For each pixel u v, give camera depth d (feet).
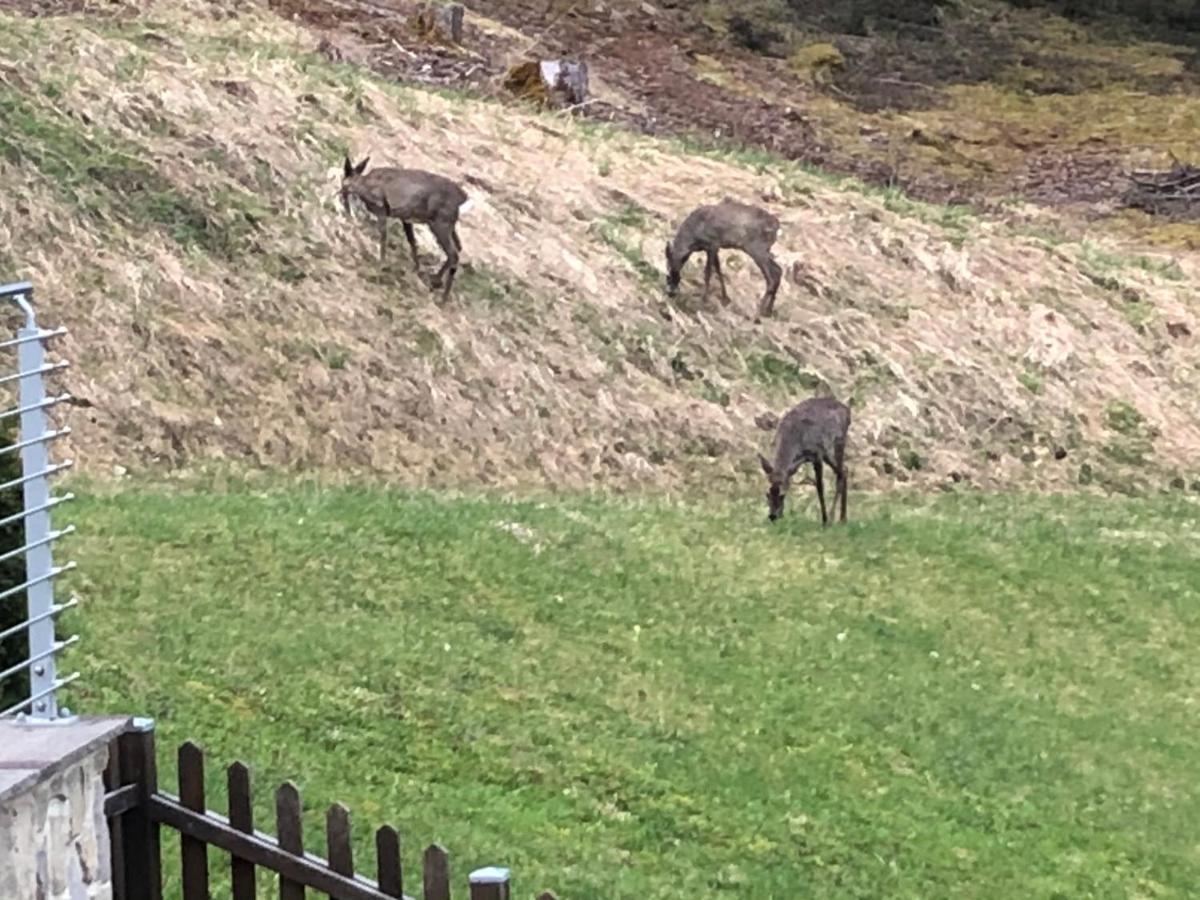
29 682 23.65
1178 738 43.37
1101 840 35.96
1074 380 79.82
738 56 133.69
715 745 37.52
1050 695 45.09
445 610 43.65
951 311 82.48
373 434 62.13
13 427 29.25
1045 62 148.46
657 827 32.73
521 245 76.02
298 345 64.54
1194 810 38.50
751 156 97.76
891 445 71.20
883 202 93.71
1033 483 71.87
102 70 77.05
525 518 53.36
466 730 35.83
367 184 68.69
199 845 21.62
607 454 65.41
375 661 38.81
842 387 73.77
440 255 73.26
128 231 67.21
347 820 20.75
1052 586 54.85
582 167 85.97
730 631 45.93
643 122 106.73
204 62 81.76
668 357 72.08
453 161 81.35
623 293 75.20
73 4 87.56
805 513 61.46
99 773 19.85
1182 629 52.49
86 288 63.16
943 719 41.65
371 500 52.90
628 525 54.90
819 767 37.27
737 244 75.56
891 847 33.63
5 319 59.88
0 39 76.23
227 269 67.46
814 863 32.30
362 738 34.58
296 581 43.68
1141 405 79.77
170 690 34.94
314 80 83.92
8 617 25.54
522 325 70.49
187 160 72.59
